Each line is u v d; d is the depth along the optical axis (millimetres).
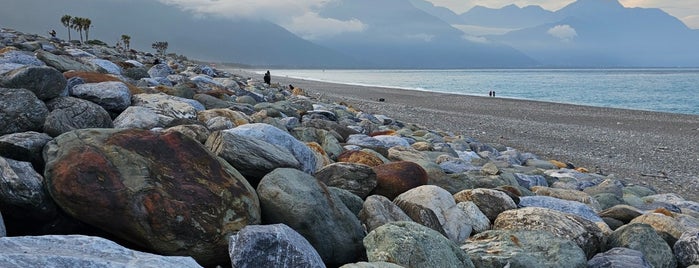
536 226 7211
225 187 5422
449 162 12398
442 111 39938
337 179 7863
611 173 18188
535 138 26344
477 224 7449
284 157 7262
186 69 33969
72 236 3883
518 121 33812
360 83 102938
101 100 9945
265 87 33125
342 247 5895
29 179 4941
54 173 4938
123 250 3857
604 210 9883
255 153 6957
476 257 6023
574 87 87312
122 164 5094
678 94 67875
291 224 5742
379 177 8172
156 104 10711
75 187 4797
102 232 5125
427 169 9922
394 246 5387
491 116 36844
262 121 11961
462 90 78812
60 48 23906
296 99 26172
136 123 9172
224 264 5168
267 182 6043
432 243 5527
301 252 4727
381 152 12055
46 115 7516
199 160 5555
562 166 17234
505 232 6801
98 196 4777
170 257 3910
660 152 22609
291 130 12609
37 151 5828
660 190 15852
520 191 10008
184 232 4855
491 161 14594
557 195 10531
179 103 11031
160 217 4797
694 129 30875
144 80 16438
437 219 7043
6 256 3242
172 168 5285
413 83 107000
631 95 66375
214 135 7176
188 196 5070
